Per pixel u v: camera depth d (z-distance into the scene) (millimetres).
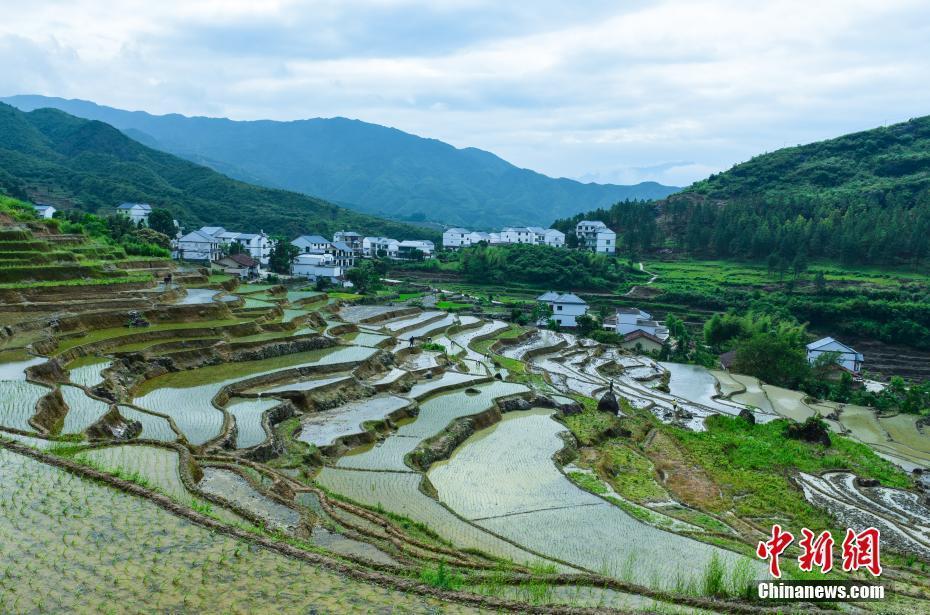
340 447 38250
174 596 15609
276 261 128375
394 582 17266
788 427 54625
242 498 24500
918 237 134125
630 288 137125
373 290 118500
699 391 72812
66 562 16703
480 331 93250
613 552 26750
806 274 136500
